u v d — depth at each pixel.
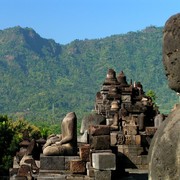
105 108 45.09
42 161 22.55
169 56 5.15
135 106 45.53
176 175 4.64
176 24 5.09
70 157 22.58
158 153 4.80
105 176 19.67
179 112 4.86
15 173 29.25
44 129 82.12
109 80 49.62
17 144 60.50
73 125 23.38
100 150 20.73
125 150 28.08
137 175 23.16
